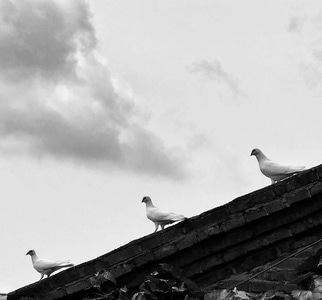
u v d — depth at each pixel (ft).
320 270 61.62
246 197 62.64
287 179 62.18
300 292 60.54
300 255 62.44
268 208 62.23
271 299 61.16
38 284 65.92
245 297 61.82
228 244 63.21
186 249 63.57
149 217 66.95
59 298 65.67
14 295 66.44
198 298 62.95
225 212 62.85
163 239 63.82
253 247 63.05
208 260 63.72
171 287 63.00
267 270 62.64
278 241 62.90
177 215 66.39
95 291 65.00
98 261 64.90
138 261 64.13
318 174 61.72
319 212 62.28
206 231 63.00
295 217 62.39
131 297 64.49
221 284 63.52
